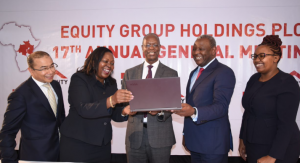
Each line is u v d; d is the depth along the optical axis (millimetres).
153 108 1394
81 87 1497
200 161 1661
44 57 1489
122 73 3139
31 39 3199
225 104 1470
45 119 1549
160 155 1791
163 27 3084
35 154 1495
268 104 1489
